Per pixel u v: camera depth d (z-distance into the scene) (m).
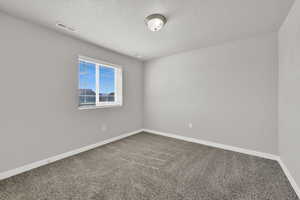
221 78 2.75
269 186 1.59
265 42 2.28
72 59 2.41
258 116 2.37
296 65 1.51
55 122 2.20
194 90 3.14
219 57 2.77
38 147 2.01
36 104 1.98
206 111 2.97
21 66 1.83
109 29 2.16
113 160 2.25
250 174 1.83
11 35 1.74
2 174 1.69
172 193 1.48
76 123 2.50
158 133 3.85
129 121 3.71
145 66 4.09
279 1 1.51
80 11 1.70
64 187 1.56
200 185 1.61
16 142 1.80
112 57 3.18
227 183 1.65
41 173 1.83
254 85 2.39
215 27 2.09
